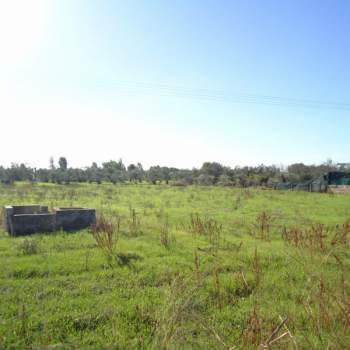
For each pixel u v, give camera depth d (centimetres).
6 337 354
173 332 332
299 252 653
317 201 2056
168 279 538
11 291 475
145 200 1955
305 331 367
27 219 880
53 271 562
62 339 362
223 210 1526
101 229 847
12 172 4044
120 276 546
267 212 1451
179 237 857
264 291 496
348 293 379
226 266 607
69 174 4312
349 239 721
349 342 310
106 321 400
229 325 397
